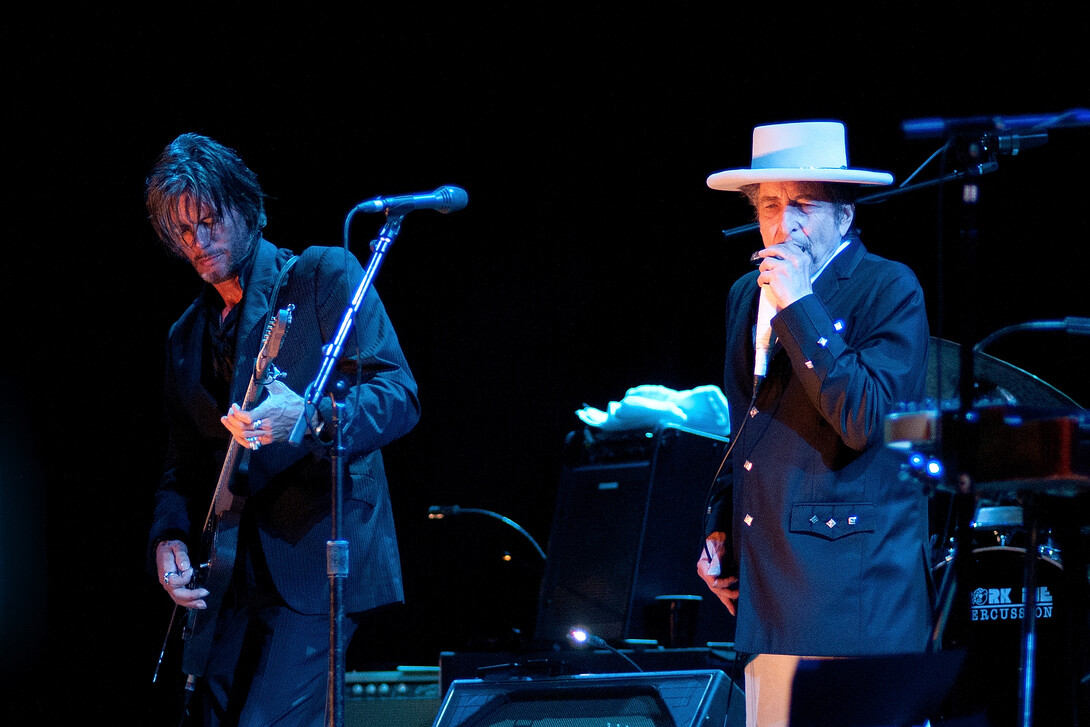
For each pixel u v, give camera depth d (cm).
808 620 681
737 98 1484
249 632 811
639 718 799
